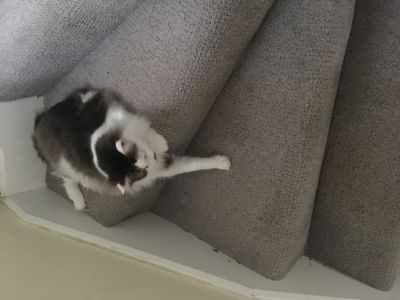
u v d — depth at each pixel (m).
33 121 1.66
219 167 1.37
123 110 1.28
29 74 1.43
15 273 1.41
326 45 1.14
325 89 1.18
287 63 1.20
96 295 1.36
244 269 1.46
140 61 1.26
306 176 1.26
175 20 1.17
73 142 1.34
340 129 1.30
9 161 1.66
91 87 1.40
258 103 1.27
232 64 1.23
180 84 1.21
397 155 1.22
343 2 1.12
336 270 1.47
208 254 1.51
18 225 1.60
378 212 1.29
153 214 1.68
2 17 1.34
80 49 1.38
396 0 1.16
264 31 1.23
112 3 1.22
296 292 1.38
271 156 1.28
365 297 1.37
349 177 1.32
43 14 1.23
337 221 1.38
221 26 1.13
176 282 1.43
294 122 1.22
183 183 1.53
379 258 1.34
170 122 1.27
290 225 1.32
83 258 1.49
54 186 1.73
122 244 1.53
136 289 1.40
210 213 1.48
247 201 1.37
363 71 1.23
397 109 1.19
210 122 1.38
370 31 1.20
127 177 1.25
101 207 1.54
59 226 1.58
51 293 1.35
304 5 1.16
